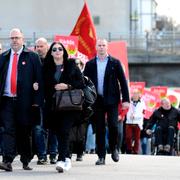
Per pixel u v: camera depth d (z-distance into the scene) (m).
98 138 13.60
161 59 42.88
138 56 43.06
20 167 12.99
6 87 11.86
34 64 11.88
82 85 11.80
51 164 13.85
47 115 11.87
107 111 13.43
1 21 56.72
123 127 20.41
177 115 19.23
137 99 20.66
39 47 14.20
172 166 13.88
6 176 11.42
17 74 11.82
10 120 11.80
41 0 56.62
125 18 57.34
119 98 13.44
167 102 19.14
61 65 11.88
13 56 11.89
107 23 57.16
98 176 11.75
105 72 13.28
